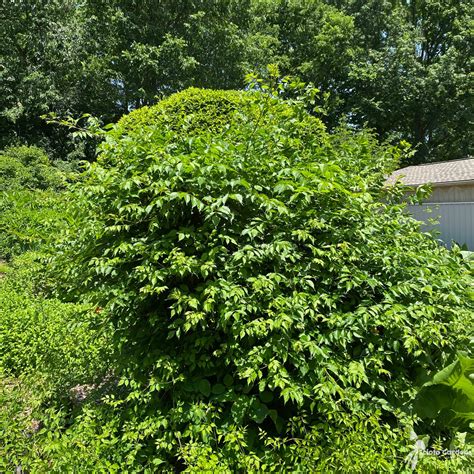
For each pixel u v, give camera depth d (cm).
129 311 257
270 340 219
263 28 2081
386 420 243
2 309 453
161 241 232
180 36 1809
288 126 304
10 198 1009
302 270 244
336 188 248
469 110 1988
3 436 220
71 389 319
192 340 242
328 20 2114
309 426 227
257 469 203
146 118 842
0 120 1797
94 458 211
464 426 242
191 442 213
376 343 245
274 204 227
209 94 918
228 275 233
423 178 1033
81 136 303
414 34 2105
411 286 251
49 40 1780
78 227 276
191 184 233
